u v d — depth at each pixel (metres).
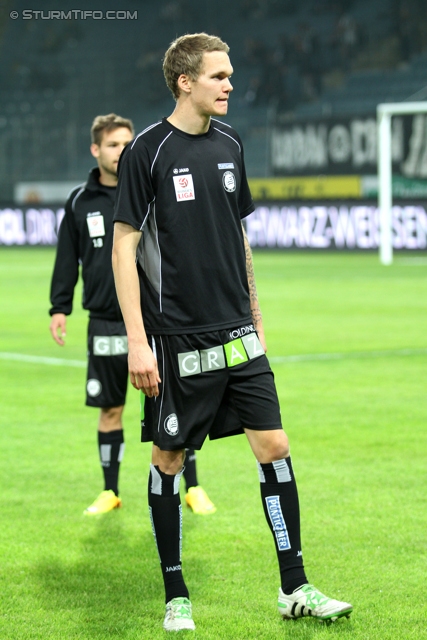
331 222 52.47
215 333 7.05
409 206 49.97
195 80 6.89
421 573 8.01
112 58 71.38
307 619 7.00
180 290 7.00
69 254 10.42
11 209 64.44
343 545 8.76
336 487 10.74
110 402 10.09
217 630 6.82
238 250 7.18
